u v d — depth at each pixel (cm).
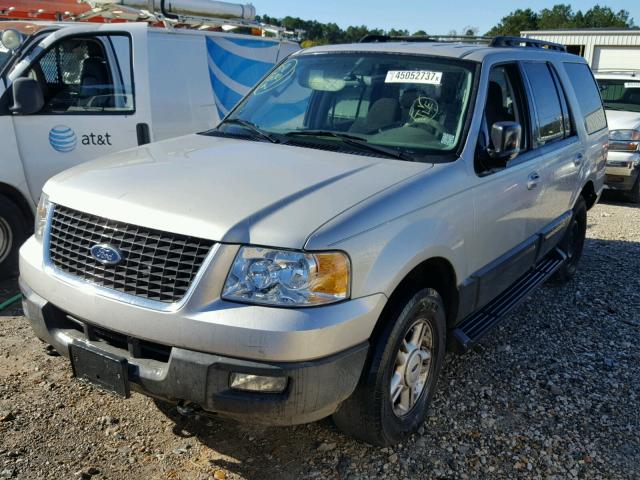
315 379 258
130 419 342
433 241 312
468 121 369
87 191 297
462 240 345
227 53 688
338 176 308
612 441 350
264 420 262
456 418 363
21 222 534
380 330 297
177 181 298
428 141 363
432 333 341
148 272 267
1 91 515
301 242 256
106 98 575
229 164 323
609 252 742
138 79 590
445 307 364
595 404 388
